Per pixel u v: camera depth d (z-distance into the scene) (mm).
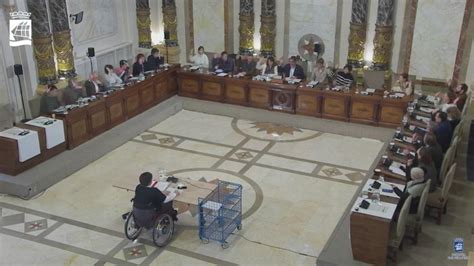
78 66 15656
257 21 16703
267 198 10414
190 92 15547
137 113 14172
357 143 12938
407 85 13422
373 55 15453
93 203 10266
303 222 9617
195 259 8578
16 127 11180
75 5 15383
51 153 11492
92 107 12461
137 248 8852
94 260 8547
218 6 17125
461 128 11414
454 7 14305
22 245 8938
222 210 8992
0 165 10695
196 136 13414
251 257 8633
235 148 12680
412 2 14742
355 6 15078
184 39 18031
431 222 9141
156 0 17953
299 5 15953
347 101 13492
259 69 15531
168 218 8898
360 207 7980
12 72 13539
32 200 10352
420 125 11266
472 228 8961
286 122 14086
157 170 11547
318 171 11516
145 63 15289
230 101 15047
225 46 17516
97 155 12125
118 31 17500
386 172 9234
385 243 7738
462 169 11008
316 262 8219
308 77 15703
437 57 14914
